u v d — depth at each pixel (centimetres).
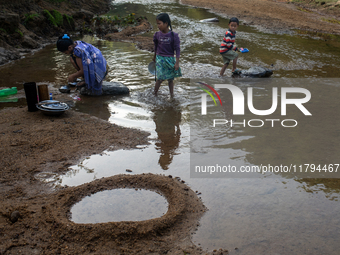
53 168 385
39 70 805
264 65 875
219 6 1989
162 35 601
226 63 776
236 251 271
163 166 401
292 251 272
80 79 730
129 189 352
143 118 547
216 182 371
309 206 331
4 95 634
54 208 311
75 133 476
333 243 281
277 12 1783
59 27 1245
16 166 384
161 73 623
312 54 996
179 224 300
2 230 285
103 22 1408
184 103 616
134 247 271
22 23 1102
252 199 342
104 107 592
